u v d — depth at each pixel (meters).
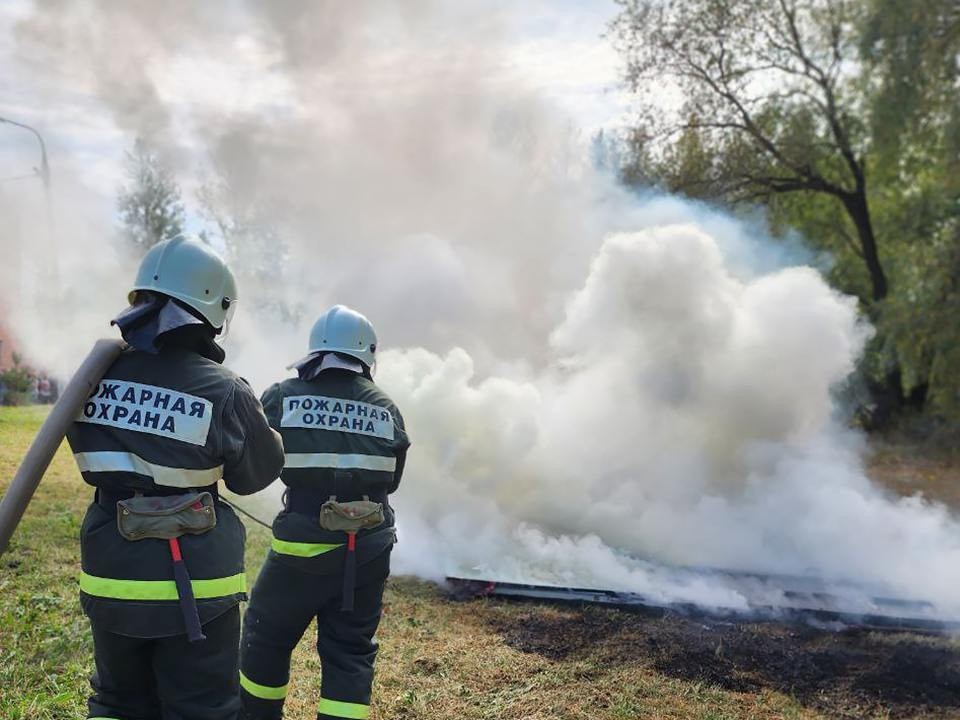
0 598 4.84
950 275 16.33
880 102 17.48
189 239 2.67
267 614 3.30
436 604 5.40
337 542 3.26
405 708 3.91
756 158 19.31
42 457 2.31
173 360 2.55
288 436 3.34
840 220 20.86
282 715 3.47
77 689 3.79
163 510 2.40
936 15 16.38
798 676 4.50
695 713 4.01
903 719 4.07
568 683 4.27
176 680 2.47
